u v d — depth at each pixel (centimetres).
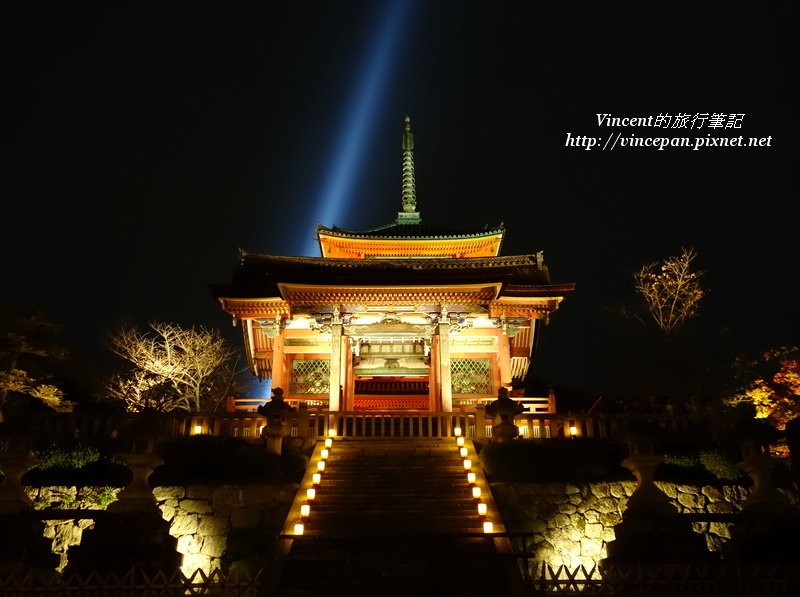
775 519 1423
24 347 3061
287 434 2314
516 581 1348
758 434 1558
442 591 1345
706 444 2189
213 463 2011
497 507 1823
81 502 1967
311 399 3550
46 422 2309
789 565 1245
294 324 3528
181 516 1898
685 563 1298
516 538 1909
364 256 4144
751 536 1396
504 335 3506
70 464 2095
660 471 2103
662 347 3747
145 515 1423
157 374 4209
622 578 1121
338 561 1462
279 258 3509
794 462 1938
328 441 2295
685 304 3838
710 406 2609
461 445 2272
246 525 1892
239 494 1936
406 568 1435
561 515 1969
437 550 1503
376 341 3650
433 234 4216
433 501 1838
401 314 3303
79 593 1115
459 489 1919
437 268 3106
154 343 4400
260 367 3922
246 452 2045
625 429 1583
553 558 1911
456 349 3644
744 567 1127
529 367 4034
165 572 1326
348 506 1817
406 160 5084
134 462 1512
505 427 2220
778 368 3234
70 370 3928
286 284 3056
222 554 1839
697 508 1984
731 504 1989
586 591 1127
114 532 1377
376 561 1462
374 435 2411
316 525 1706
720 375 3597
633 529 1405
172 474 2002
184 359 4247
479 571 1420
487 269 3072
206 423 2402
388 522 1720
